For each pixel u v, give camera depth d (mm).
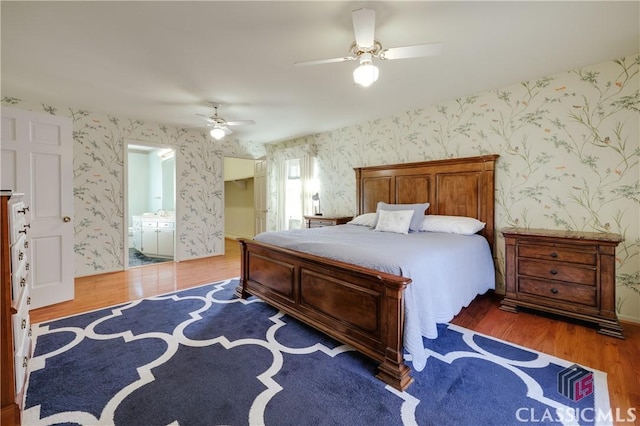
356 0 1736
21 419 1416
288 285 2590
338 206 4941
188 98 3410
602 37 2156
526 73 2793
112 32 2064
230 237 7707
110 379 1749
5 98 3369
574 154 2746
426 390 1655
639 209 2459
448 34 2109
